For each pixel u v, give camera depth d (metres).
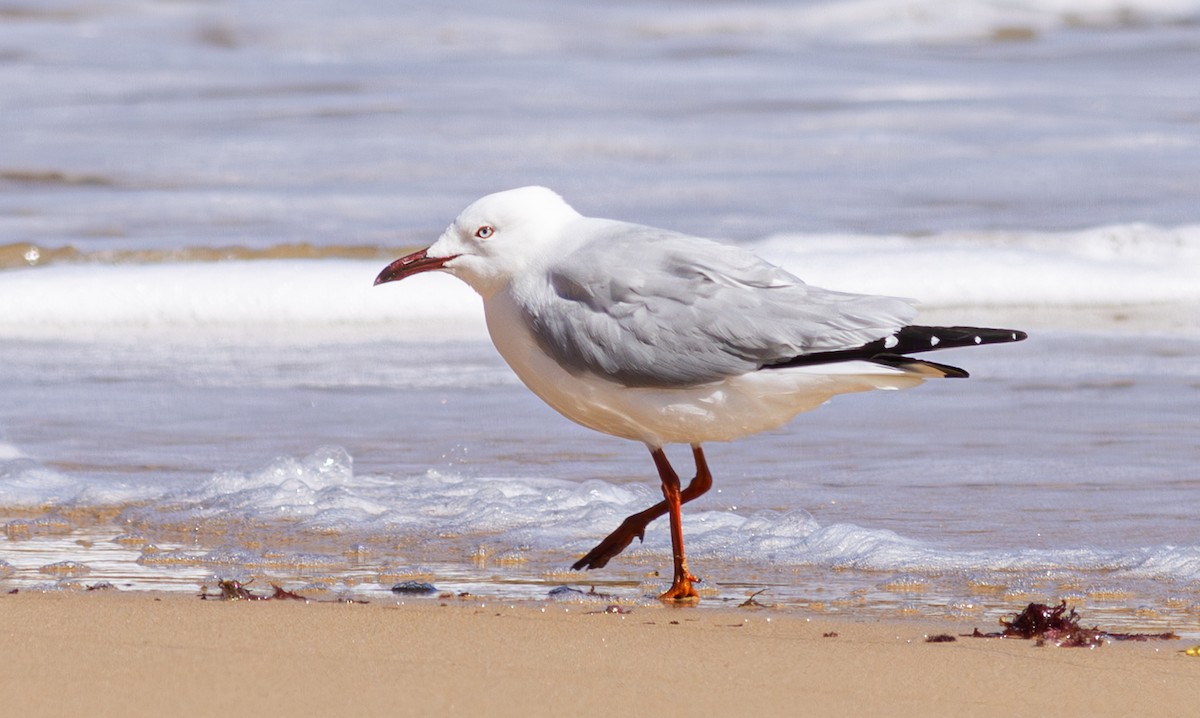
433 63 34.12
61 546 9.05
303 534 9.39
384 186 23.38
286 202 22.27
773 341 7.50
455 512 9.89
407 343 15.70
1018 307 17.33
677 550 7.96
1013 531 9.35
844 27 40.12
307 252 19.38
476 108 29.25
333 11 37.97
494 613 7.36
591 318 7.75
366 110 29.05
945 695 6.06
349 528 9.50
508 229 8.02
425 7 38.88
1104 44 38.66
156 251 19.16
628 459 11.36
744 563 8.73
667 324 7.62
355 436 12.04
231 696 5.76
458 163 25.02
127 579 8.23
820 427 12.28
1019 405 12.92
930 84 32.72
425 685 5.98
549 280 7.94
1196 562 8.50
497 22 38.28
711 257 7.74
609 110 29.28
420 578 8.38
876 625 7.26
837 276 17.70
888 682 6.22
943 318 16.78
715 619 7.38
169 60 33.69
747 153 25.94
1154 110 29.91
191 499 10.23
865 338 7.52
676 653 6.61
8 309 16.59
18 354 15.05
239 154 25.52
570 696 5.91
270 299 16.95
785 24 40.12
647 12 39.72
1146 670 6.45
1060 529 9.38
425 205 22.19
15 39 34.47
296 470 10.76
